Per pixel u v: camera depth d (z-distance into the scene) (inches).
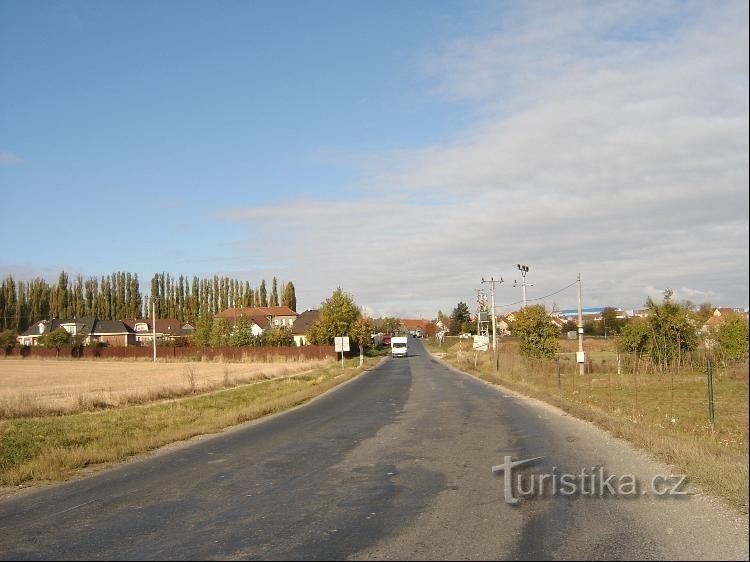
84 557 243.3
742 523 265.6
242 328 3159.5
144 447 534.9
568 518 279.3
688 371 1296.8
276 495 340.8
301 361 2682.1
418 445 506.0
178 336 4252.0
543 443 494.6
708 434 521.3
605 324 3225.9
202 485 375.6
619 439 502.6
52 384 1628.9
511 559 226.2
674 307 1364.4
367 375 1699.1
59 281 4849.9
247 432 636.1
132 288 5167.3
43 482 409.7
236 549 246.1
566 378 1280.8
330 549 242.2
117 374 2047.2
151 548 251.4
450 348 3794.3
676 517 277.7
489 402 876.6
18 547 260.2
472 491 336.2
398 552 236.5
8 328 4463.6
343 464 430.0
